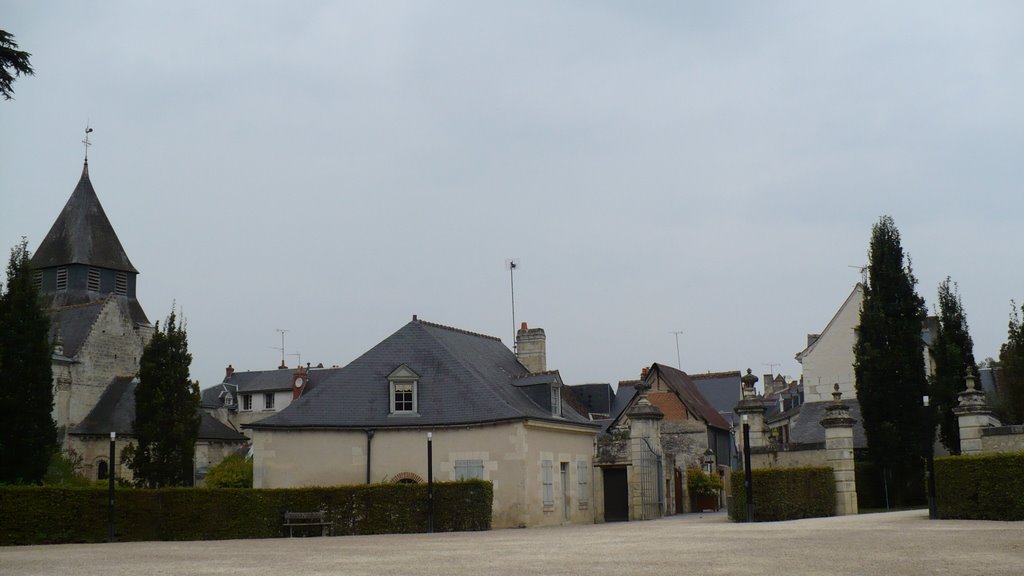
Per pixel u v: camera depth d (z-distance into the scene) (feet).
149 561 49.98
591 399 181.16
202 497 79.71
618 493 111.55
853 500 87.25
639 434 104.88
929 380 114.73
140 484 123.85
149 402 126.11
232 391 253.65
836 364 130.72
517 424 94.58
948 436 113.60
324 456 96.27
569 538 63.41
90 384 164.96
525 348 123.75
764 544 50.80
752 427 102.27
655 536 61.72
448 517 83.56
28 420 96.12
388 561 46.70
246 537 79.82
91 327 166.81
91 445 155.84
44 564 48.65
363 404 99.25
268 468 95.14
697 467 138.00
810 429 121.60
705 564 40.86
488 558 47.16
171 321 129.90
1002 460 66.49
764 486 79.61
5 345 95.76
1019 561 38.83
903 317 109.91
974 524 62.03
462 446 96.32
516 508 93.50
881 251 111.75
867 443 108.37
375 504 82.94
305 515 81.56
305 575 39.93
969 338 130.31
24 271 100.99
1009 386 127.34
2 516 71.15
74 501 74.64
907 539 50.70
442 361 103.09
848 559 41.32
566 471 104.27
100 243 191.21
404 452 96.84
